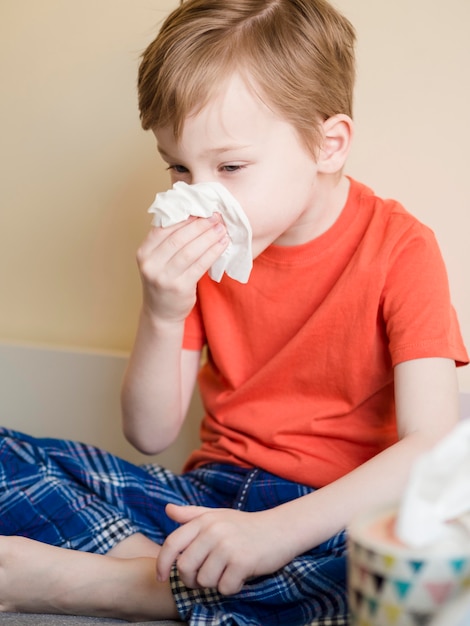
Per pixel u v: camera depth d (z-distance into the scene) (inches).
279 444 41.4
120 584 35.3
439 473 20.0
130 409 43.6
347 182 43.8
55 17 58.2
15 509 38.6
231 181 36.7
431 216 51.1
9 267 61.4
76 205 59.2
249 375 44.0
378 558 20.0
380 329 40.7
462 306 50.9
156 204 37.1
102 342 59.5
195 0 40.5
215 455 43.7
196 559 31.4
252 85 36.5
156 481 42.4
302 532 32.3
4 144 60.5
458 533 20.1
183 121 36.1
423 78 50.4
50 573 35.2
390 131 51.4
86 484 41.0
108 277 59.0
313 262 42.1
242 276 37.4
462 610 18.7
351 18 51.4
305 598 33.0
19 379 57.4
